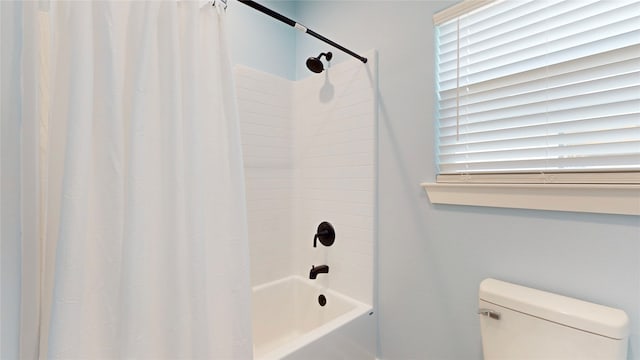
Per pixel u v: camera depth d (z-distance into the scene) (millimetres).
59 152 710
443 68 1234
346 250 1619
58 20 713
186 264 814
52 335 637
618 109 838
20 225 678
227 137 944
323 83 1747
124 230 726
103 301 712
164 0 821
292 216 1933
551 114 955
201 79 890
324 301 1708
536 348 877
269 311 1768
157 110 802
